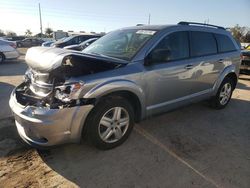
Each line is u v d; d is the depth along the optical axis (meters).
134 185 2.93
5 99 6.08
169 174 3.14
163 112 4.29
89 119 3.32
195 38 4.66
